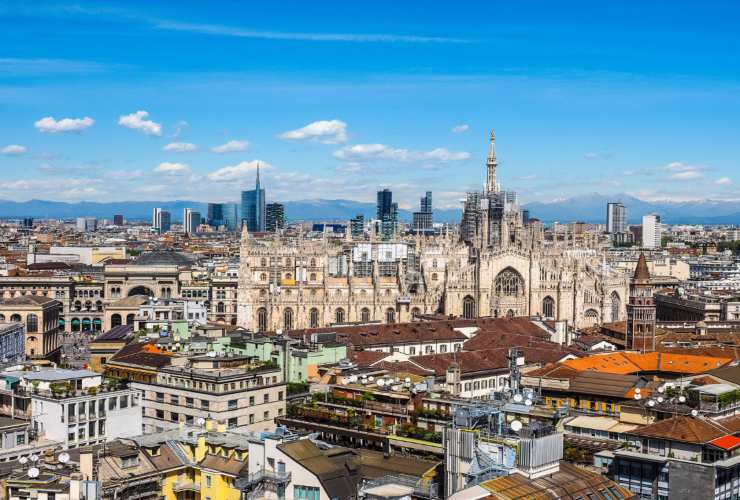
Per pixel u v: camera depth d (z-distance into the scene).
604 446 131.50
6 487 111.94
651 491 117.25
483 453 107.94
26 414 148.25
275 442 118.69
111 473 120.81
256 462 119.88
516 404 131.00
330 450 121.69
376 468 122.88
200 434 131.88
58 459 121.88
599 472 121.50
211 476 123.94
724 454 116.50
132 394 154.62
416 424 140.12
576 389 159.38
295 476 116.06
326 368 183.50
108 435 149.75
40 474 115.44
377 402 151.38
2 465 122.50
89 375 156.75
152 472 122.75
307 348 194.75
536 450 105.31
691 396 141.25
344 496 113.75
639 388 155.75
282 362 189.75
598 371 171.00
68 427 144.12
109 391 152.38
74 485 108.88
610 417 146.12
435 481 114.19
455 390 168.75
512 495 99.12
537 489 101.81
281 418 154.88
